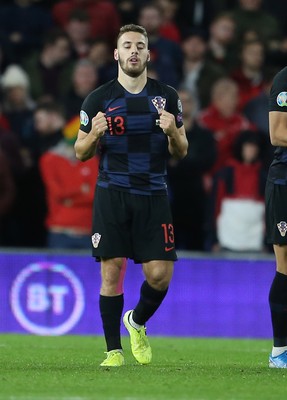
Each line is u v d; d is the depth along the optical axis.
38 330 43.62
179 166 47.72
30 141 49.03
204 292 44.38
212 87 51.56
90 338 39.72
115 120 25.95
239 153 46.03
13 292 43.59
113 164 26.09
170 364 27.58
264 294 44.41
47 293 43.75
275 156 26.25
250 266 44.41
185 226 48.22
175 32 55.03
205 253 44.47
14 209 49.38
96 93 26.28
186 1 58.09
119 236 26.03
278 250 26.22
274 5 59.06
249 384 22.64
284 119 25.66
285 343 26.59
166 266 26.06
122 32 26.11
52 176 45.59
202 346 36.38
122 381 22.75
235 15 55.84
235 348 35.47
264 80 52.56
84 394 20.55
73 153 45.62
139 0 56.84
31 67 53.47
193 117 49.31
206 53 54.34
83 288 43.75
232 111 50.19
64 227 45.72
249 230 46.19
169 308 44.38
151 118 26.08
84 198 45.72
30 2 56.72
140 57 25.84
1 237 49.81
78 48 53.94
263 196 46.34
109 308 26.34
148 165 26.08
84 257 43.81
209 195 46.69
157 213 26.03
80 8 55.66
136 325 27.06
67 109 49.44
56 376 23.66
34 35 56.00
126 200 25.95
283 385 22.58
